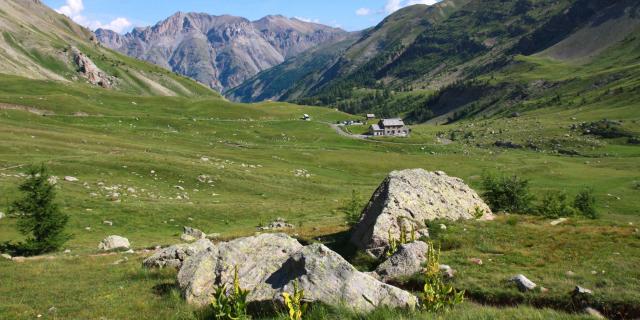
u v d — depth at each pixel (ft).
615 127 605.31
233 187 263.29
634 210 246.47
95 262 101.65
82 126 418.10
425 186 109.91
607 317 56.18
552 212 157.48
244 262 63.00
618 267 69.36
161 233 167.32
